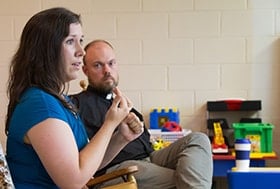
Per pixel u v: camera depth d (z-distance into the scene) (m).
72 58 1.74
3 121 3.66
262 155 3.23
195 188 2.54
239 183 1.48
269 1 3.57
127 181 2.20
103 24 3.65
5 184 1.64
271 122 3.63
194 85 3.65
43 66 1.71
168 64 3.65
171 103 3.67
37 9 3.64
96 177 2.48
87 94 2.98
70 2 3.64
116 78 3.06
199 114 3.66
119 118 1.75
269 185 1.47
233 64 3.63
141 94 3.67
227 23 3.60
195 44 3.63
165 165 2.90
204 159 2.66
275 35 3.59
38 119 1.60
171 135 3.37
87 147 1.68
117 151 2.09
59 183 1.59
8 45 3.66
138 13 3.63
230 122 3.62
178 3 3.61
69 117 1.78
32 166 1.70
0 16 3.65
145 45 3.65
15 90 1.74
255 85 3.63
